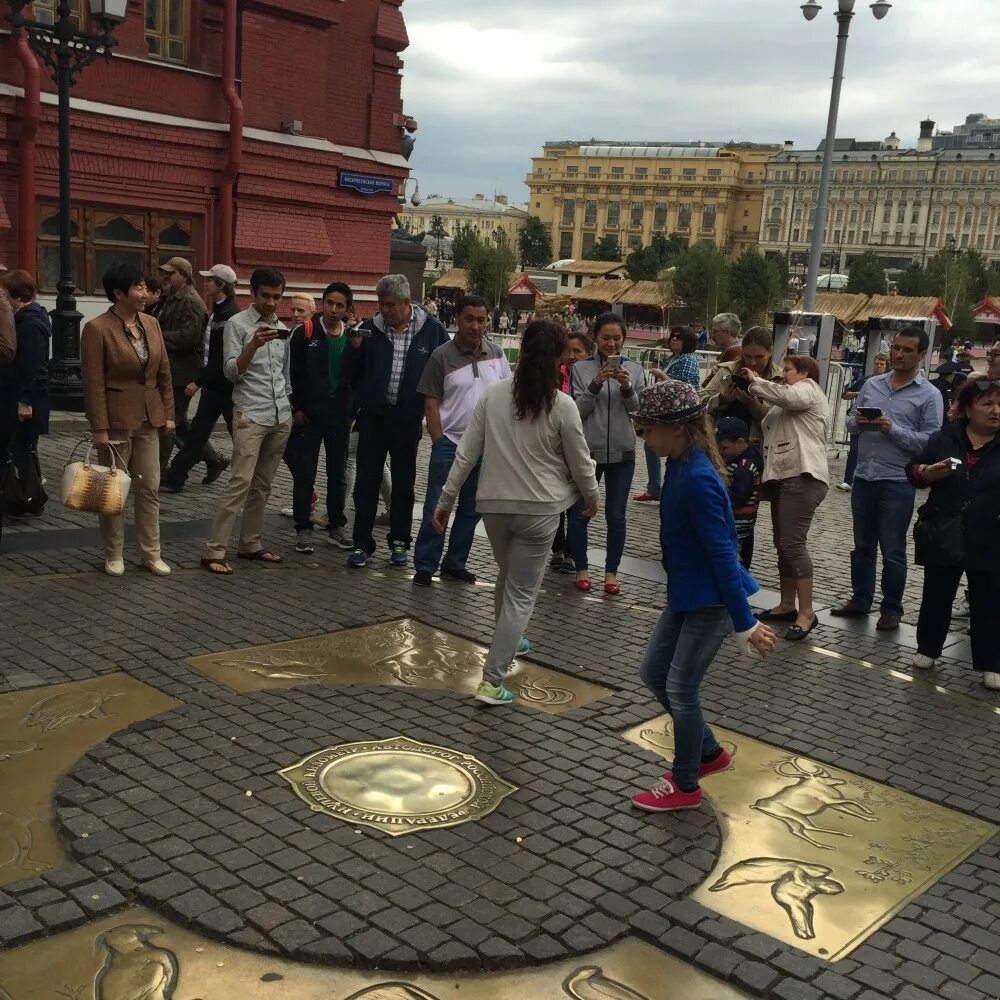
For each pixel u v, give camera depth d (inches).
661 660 165.5
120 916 126.6
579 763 178.5
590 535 358.9
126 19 545.6
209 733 177.0
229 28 583.5
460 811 158.4
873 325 654.5
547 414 195.8
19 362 286.0
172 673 201.8
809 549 365.7
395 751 176.1
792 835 160.4
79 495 242.8
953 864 155.3
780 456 260.1
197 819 149.3
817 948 131.3
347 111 679.7
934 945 133.8
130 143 557.3
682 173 6264.8
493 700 198.7
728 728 199.3
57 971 116.0
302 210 659.4
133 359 248.4
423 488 403.2
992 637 230.4
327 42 650.8
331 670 211.8
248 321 267.4
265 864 139.1
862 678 234.1
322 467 436.8
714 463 155.8
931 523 231.1
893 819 168.1
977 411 225.6
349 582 274.5
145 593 249.0
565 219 6692.9
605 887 140.9
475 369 276.2
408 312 284.2
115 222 568.7
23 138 509.4
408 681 209.8
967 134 6378.0
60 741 171.0
